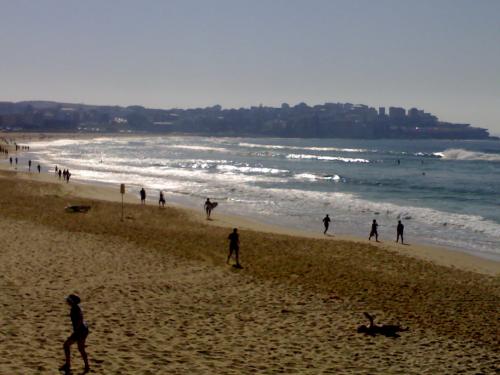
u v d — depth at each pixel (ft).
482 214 139.74
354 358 42.01
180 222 113.19
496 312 56.08
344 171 289.94
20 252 71.92
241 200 158.40
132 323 47.19
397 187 207.31
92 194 163.22
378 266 76.43
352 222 123.65
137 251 77.87
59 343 40.81
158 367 37.55
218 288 61.00
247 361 40.04
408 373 39.45
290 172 268.41
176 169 279.49
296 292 60.85
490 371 40.50
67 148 536.83
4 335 41.47
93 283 59.36
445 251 92.07
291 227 115.85
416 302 58.90
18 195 146.72
